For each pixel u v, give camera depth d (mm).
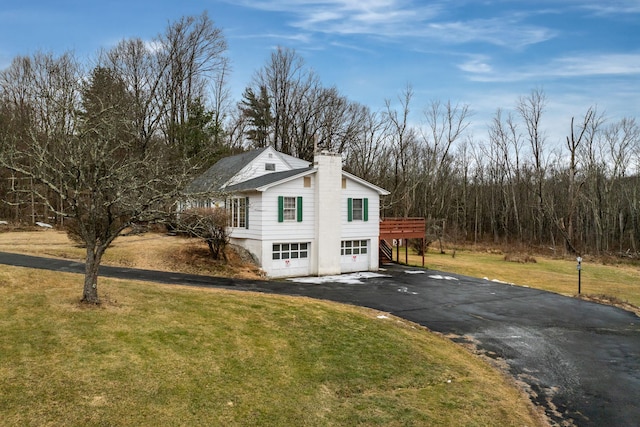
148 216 10969
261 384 8344
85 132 10727
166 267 18844
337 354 10234
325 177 22031
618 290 23344
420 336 12531
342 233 22938
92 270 10969
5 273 12812
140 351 8664
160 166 15828
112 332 9312
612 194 47844
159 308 11414
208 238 19938
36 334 8711
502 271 27703
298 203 21594
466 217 55312
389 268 25328
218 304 12617
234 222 23109
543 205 45781
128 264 18641
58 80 26297
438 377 9797
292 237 21422
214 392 7746
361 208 23703
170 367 8289
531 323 14938
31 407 6410
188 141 34844
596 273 29438
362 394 8602
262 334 10695
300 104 51312
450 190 52875
